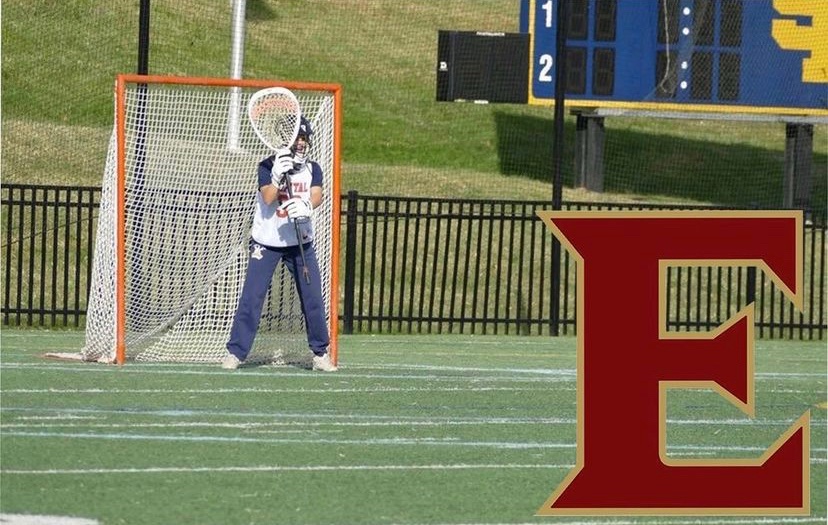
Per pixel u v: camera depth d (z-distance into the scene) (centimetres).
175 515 2039
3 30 8269
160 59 8438
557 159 4938
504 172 8488
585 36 7600
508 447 2644
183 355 3750
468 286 5791
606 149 9088
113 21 8712
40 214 5578
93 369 3459
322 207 3672
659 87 7638
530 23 7500
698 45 7631
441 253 6000
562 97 4919
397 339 4744
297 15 9881
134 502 2108
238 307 3525
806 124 7875
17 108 7494
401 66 9581
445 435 2748
